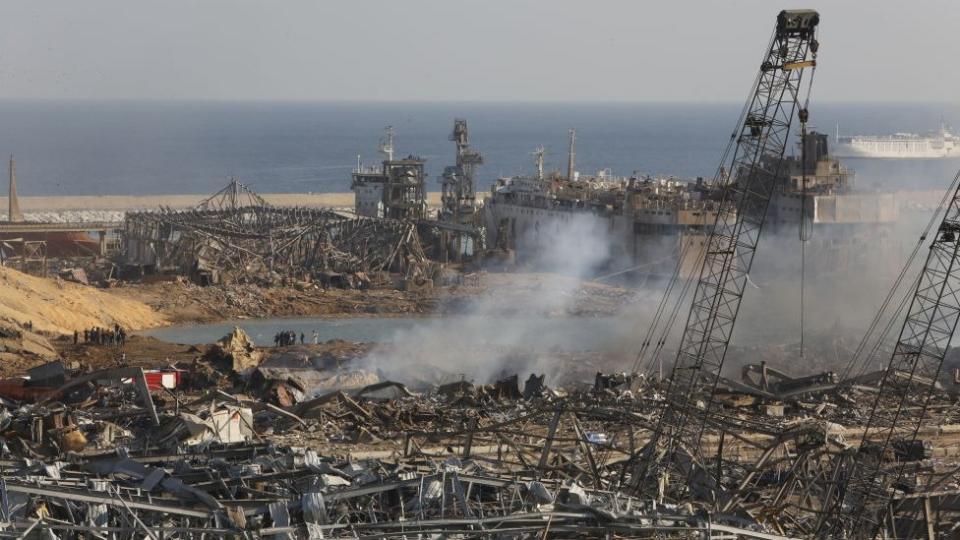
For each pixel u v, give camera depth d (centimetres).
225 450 16375
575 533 12694
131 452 17012
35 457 16550
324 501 12888
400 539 11875
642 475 17588
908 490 17500
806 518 16725
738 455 19700
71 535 11431
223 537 12038
